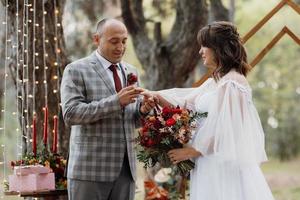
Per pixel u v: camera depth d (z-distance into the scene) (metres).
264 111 19.16
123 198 5.07
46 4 6.34
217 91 4.84
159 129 4.84
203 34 4.99
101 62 5.09
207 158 4.88
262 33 18.36
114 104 4.83
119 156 5.00
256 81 18.98
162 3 11.83
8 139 15.22
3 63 10.69
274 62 18.78
